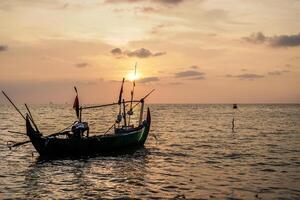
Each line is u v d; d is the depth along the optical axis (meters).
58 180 22.77
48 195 19.20
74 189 20.52
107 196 19.06
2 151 34.50
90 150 30.44
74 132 29.91
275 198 18.72
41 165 27.48
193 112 162.38
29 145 38.75
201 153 34.59
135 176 23.95
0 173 24.64
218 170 26.11
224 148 38.50
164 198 18.66
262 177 23.77
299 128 67.44
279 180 22.86
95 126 69.31
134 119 98.12
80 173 24.84
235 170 26.14
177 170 26.02
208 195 19.23
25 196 18.95
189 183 21.94
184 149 37.38
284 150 37.16
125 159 30.58
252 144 42.41
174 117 113.69
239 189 20.52
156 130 62.19
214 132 58.59
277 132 58.88
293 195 19.30
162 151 35.66
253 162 29.66
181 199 18.47
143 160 30.20
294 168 27.05
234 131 60.81
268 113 149.12
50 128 64.12
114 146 32.38
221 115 128.88
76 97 30.77
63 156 29.50
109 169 26.30
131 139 34.44
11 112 154.00
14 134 51.38
